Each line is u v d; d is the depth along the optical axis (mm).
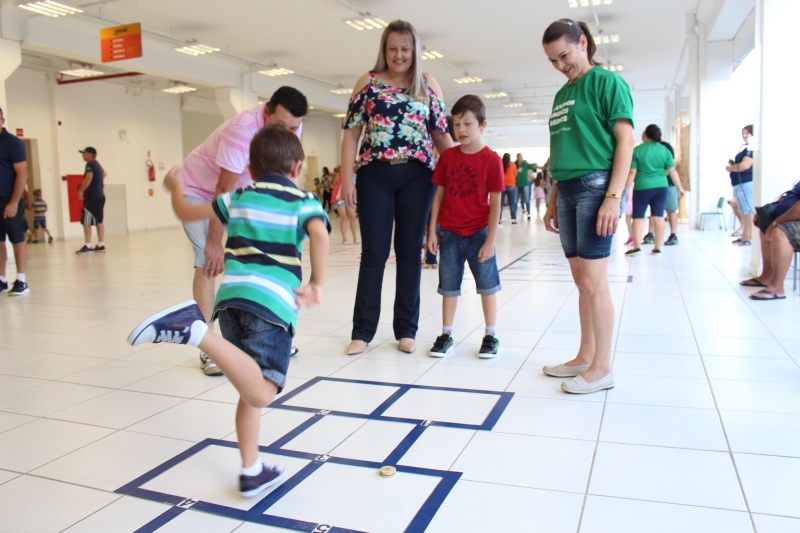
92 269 7355
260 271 1695
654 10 10242
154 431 2266
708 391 2463
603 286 2516
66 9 8461
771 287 4273
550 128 2682
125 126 14680
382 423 2271
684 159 12258
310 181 22172
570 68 2537
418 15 10281
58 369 3098
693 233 9461
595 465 1866
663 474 1787
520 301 4508
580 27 2518
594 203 2471
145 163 15312
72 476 1911
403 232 3295
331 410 2416
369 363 3057
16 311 4680
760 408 2260
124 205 14664
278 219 1726
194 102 16781
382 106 3178
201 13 9750
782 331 3334
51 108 12812
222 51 11664
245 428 1736
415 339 3520
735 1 7973
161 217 15883
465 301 4566
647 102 22469
